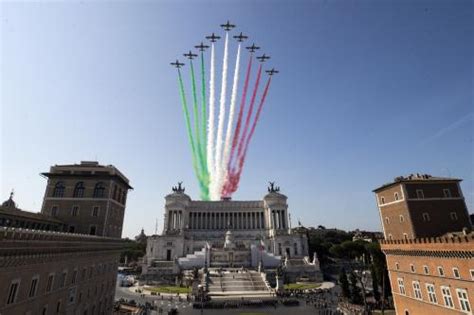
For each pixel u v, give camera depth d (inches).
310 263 5679.1
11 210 2202.3
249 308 3216.0
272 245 6860.2
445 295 1904.5
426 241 2074.3
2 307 1341.0
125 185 3572.8
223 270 5167.3
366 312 2773.1
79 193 2997.0
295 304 3368.6
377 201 3284.9
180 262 5698.8
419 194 2812.5
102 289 2741.1
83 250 2234.3
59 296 1911.9
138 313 2807.6
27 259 1539.1
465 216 2753.4
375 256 3457.2
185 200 7810.0
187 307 3292.3
